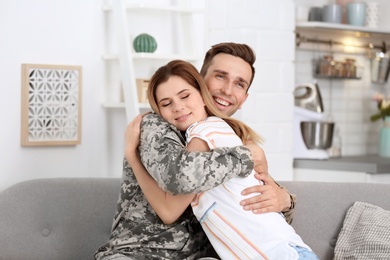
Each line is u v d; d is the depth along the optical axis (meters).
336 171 4.53
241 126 2.63
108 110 3.90
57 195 3.19
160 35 4.09
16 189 3.18
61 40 3.72
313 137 4.64
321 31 5.14
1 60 3.52
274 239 2.36
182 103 2.51
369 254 2.87
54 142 3.68
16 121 3.57
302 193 3.15
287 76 4.40
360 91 5.57
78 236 3.16
